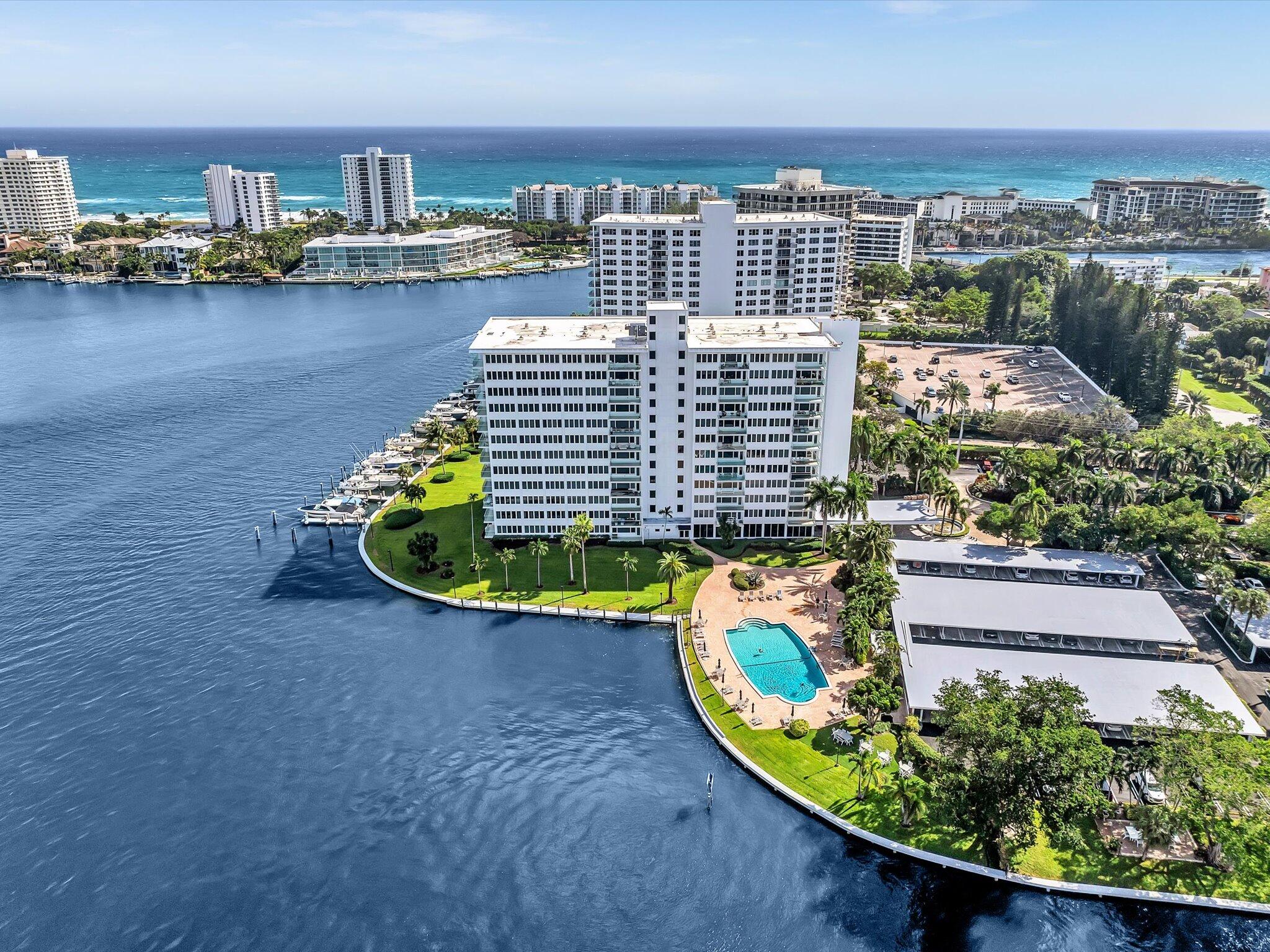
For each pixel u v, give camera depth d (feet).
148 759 374.22
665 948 292.61
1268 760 317.22
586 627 470.80
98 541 573.33
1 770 366.43
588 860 326.44
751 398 516.32
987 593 460.96
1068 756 305.32
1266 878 312.29
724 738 382.83
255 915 303.68
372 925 300.40
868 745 346.33
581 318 596.70
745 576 503.20
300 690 419.74
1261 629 426.51
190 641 460.14
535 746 383.86
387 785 360.89
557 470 536.01
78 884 313.94
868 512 543.80
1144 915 302.04
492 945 293.84
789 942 294.87
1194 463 582.35
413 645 456.45
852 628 415.03
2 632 467.11
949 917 302.86
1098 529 512.22
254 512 618.03
